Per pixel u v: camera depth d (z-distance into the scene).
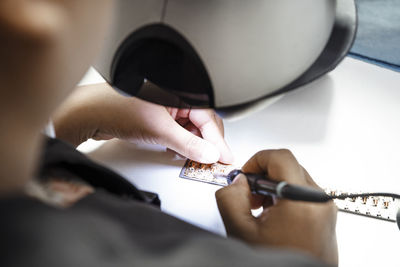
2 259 0.17
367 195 0.37
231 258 0.21
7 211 0.19
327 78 0.49
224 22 0.25
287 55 0.26
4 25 0.17
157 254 0.20
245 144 0.43
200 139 0.42
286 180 0.34
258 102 0.27
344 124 0.44
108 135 0.44
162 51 0.27
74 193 0.25
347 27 0.29
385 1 0.54
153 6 0.26
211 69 0.26
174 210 0.38
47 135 0.30
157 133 0.42
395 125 0.44
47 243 0.18
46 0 0.18
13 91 0.18
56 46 0.18
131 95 0.30
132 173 0.41
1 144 0.18
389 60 0.49
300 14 0.26
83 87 0.46
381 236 0.36
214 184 0.40
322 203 0.32
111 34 0.28
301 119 0.45
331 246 0.32
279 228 0.31
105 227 0.20
